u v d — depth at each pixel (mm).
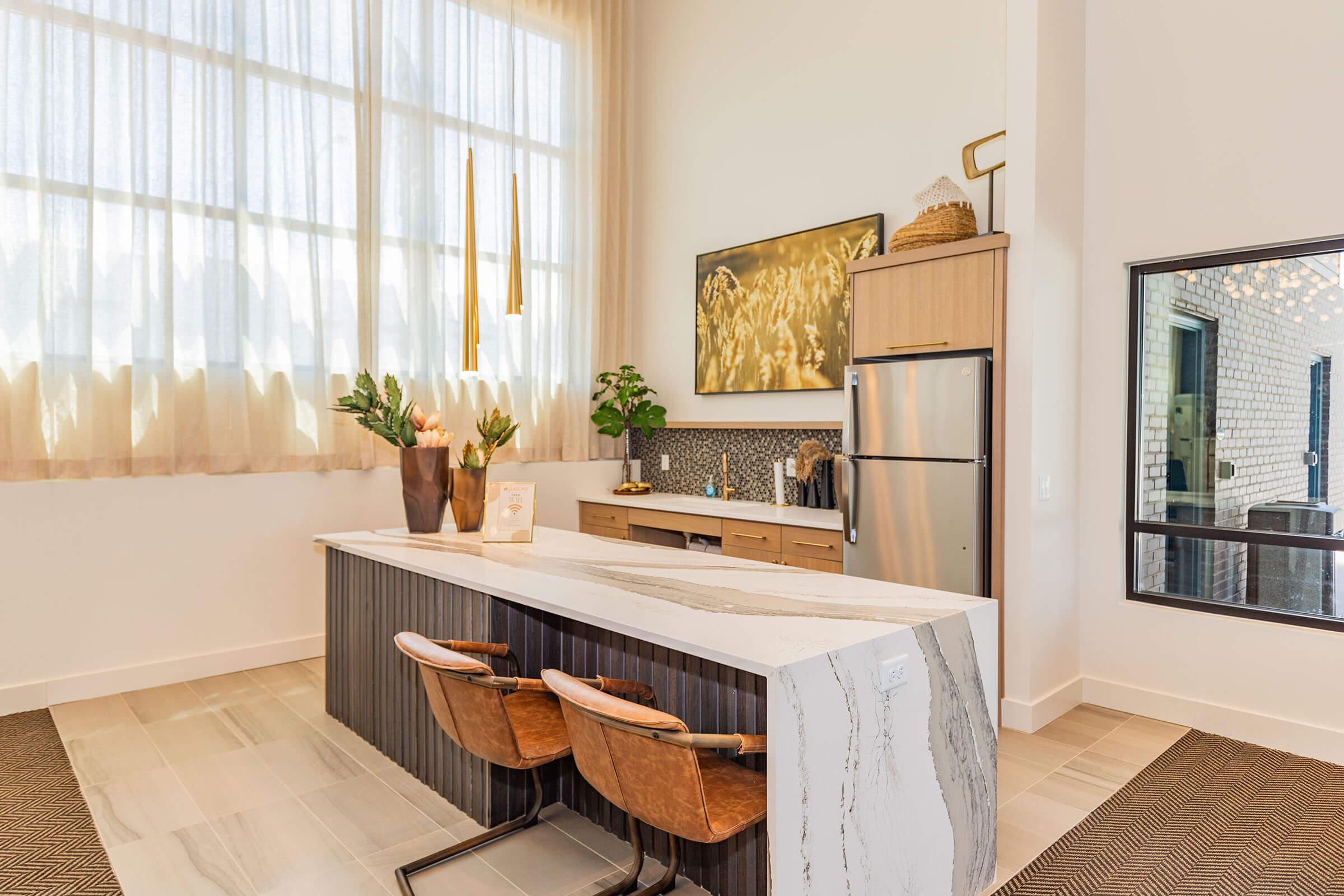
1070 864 2365
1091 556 3756
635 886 2201
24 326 3629
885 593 2359
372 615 3229
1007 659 3477
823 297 4730
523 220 5387
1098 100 3709
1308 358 3184
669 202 5805
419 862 2324
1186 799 2775
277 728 3445
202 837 2512
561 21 5598
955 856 2109
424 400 4926
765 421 5176
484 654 2508
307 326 4438
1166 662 3541
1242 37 3295
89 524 3803
